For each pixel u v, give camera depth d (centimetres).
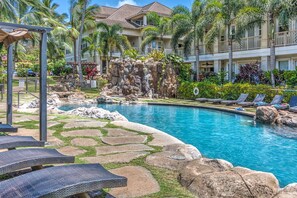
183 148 520
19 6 2462
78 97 2139
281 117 1109
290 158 694
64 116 993
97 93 2436
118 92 2339
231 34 2269
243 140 893
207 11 2194
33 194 236
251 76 2102
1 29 558
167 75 2302
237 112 1399
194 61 2823
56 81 2947
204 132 1034
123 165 446
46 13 2983
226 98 1859
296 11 1727
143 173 409
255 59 2412
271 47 1914
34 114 1038
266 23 2208
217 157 711
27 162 324
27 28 545
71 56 4416
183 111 1614
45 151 376
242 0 2066
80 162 454
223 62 2711
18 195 238
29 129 732
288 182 538
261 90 1655
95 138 636
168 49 3322
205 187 343
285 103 1453
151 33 3072
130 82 2336
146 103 1947
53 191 240
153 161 461
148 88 2278
